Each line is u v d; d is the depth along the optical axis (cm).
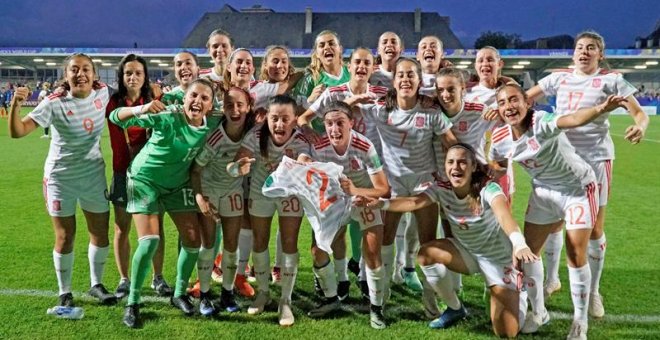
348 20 7025
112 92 430
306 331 372
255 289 459
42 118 383
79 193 403
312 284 470
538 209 389
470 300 433
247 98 379
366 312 410
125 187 417
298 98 482
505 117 366
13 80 5259
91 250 420
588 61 428
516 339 362
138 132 416
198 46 6981
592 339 362
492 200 349
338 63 497
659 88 4641
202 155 377
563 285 470
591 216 365
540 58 3906
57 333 360
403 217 474
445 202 372
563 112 439
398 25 6950
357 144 377
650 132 2073
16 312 393
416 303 430
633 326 383
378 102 415
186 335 362
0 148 1450
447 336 366
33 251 545
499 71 494
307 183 368
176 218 392
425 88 490
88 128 401
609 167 427
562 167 368
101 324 376
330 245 377
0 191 865
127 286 436
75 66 390
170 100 450
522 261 339
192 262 396
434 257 372
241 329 373
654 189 927
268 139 380
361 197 367
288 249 383
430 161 417
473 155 357
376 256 376
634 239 609
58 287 444
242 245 439
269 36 6981
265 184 368
